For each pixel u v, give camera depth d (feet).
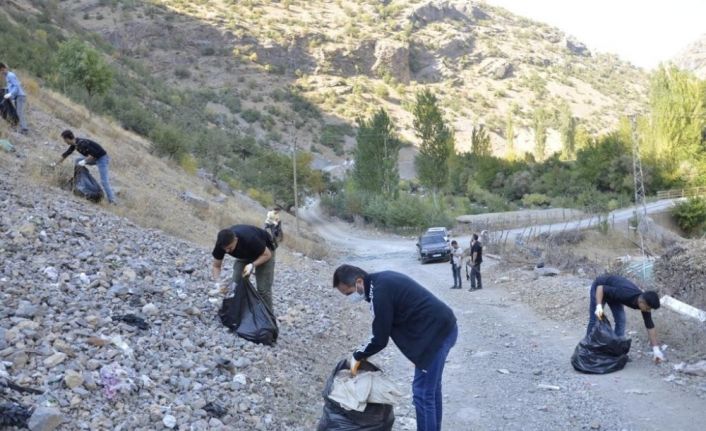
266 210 140.67
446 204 234.38
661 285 44.55
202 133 282.77
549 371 26.27
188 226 55.26
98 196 44.09
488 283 59.11
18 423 13.91
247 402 18.93
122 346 19.49
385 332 15.74
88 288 24.79
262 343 25.16
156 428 15.70
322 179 286.87
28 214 31.60
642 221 165.27
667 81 272.72
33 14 373.81
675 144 267.39
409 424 20.20
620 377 24.50
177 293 28.12
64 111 82.33
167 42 604.90
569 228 161.68
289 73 634.43
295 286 46.09
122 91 288.10
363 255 123.85
